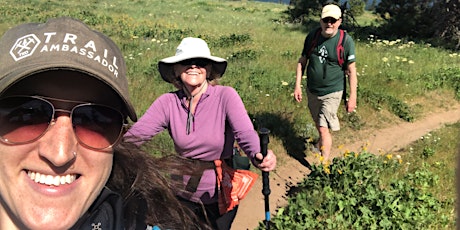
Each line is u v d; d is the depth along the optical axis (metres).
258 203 5.57
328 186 5.42
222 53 14.09
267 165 2.96
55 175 1.29
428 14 23.03
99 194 1.54
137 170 1.76
